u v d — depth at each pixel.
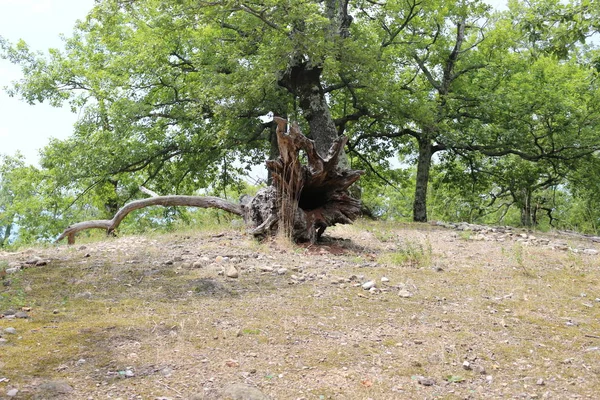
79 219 28.55
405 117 18.84
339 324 4.87
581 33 9.00
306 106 17.17
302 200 9.19
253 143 21.41
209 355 4.04
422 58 23.11
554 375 4.01
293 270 6.84
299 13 14.95
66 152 20.41
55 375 3.61
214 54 18.94
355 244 9.31
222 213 12.49
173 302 5.39
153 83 20.03
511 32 20.98
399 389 3.65
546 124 21.38
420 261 7.62
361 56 16.41
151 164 22.25
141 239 9.41
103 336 4.33
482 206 31.66
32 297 5.53
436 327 4.94
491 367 4.11
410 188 39.69
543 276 7.16
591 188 22.12
